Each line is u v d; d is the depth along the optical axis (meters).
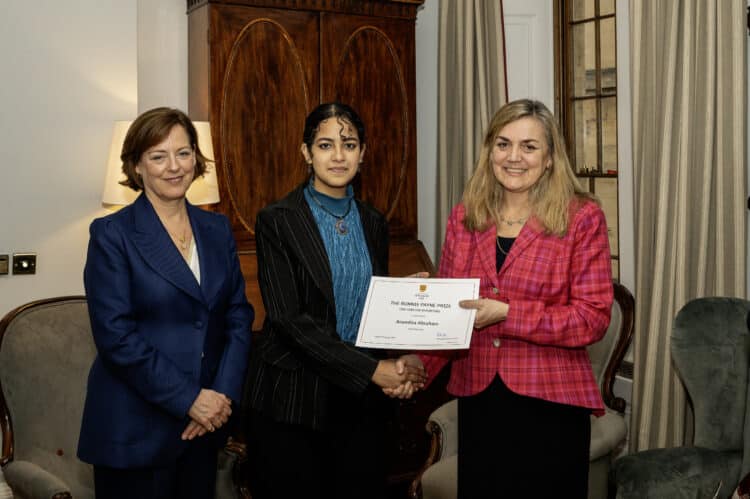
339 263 2.40
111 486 2.38
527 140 2.20
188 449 2.43
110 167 3.56
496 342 2.24
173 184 2.39
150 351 2.29
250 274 3.75
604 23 3.94
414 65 4.15
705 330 2.77
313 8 3.87
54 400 2.95
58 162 3.71
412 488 3.11
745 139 3.10
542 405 2.21
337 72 3.95
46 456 2.90
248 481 3.03
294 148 3.90
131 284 2.33
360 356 2.31
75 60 3.71
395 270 4.09
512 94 4.25
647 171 3.40
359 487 2.43
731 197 3.12
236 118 3.76
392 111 4.11
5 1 3.56
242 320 2.55
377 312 2.25
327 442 2.42
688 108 3.19
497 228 2.32
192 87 3.98
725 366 2.72
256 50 3.78
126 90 3.83
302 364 2.37
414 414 3.86
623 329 3.35
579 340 2.16
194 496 2.46
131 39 3.82
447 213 4.42
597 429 3.12
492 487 2.26
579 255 2.20
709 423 2.72
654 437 3.40
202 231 2.49
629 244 3.82
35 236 3.68
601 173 4.02
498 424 2.24
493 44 4.11
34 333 2.95
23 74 3.61
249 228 3.84
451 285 2.23
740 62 3.07
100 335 2.29
